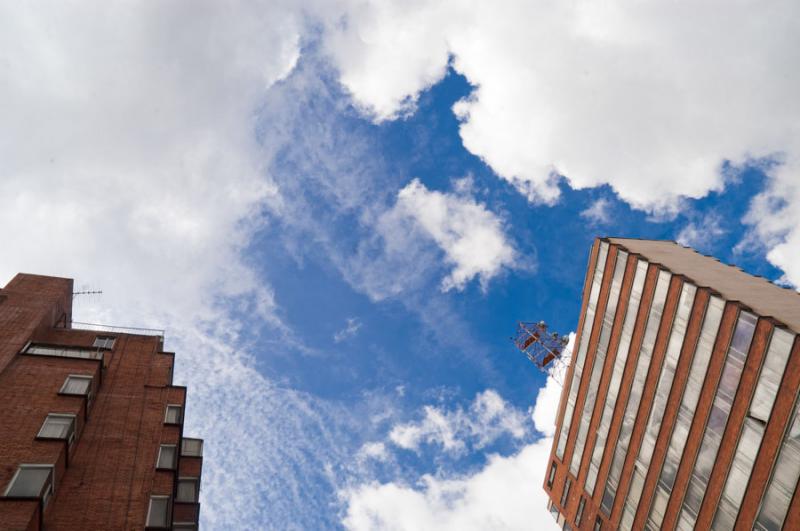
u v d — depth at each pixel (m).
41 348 30.06
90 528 22.16
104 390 29.69
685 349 31.38
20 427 23.84
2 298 32.31
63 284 35.44
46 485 21.84
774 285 33.25
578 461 41.03
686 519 29.20
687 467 29.77
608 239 41.22
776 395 24.97
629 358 36.31
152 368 32.88
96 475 24.45
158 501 24.59
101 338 34.16
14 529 19.08
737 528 25.81
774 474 24.42
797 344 24.30
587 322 42.00
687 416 30.42
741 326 27.69
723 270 35.66
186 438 32.97
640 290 36.19
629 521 33.88
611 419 37.44
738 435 26.72
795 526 22.91
